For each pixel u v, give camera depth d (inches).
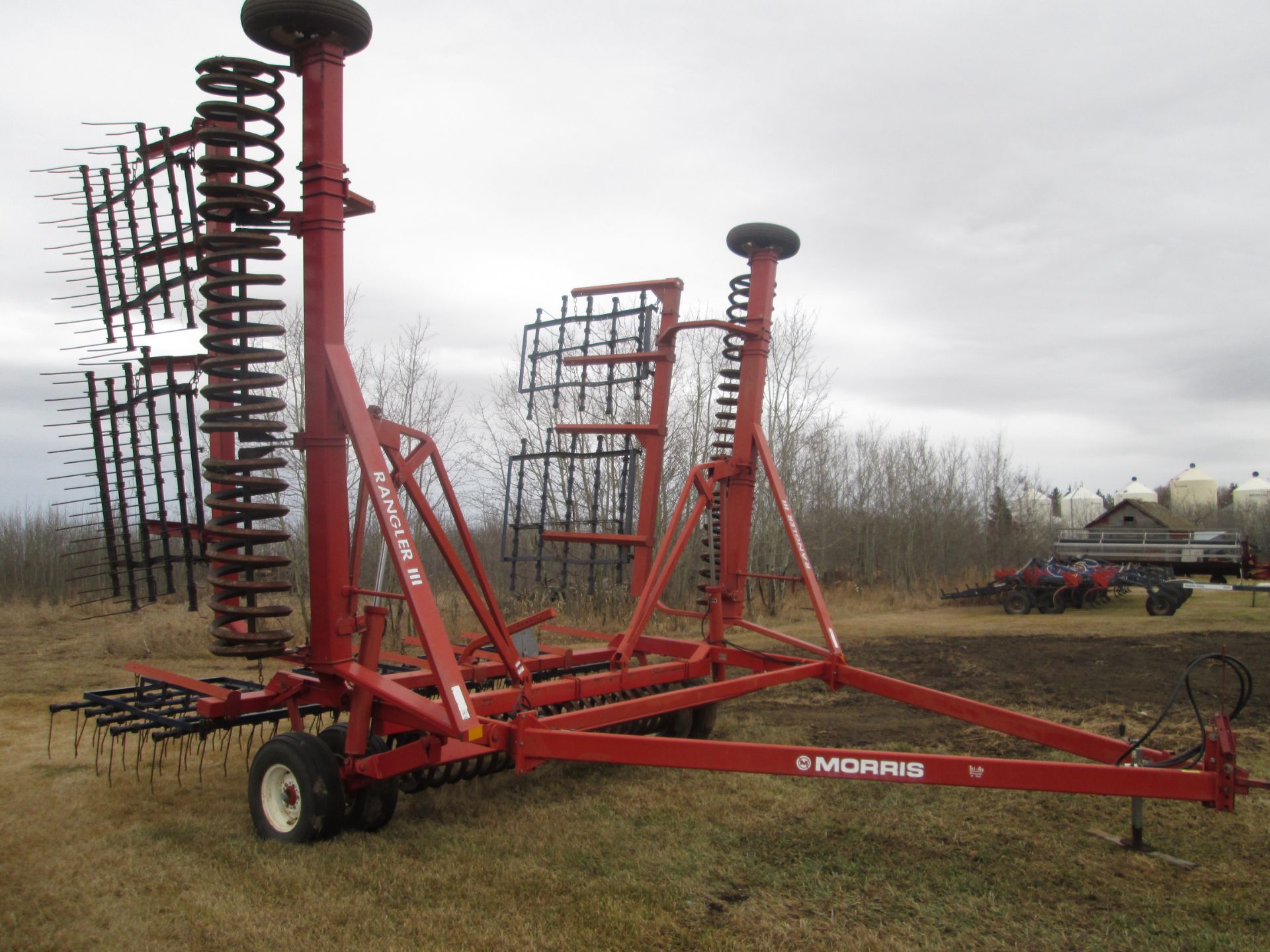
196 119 194.4
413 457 194.2
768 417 848.9
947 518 1246.9
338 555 182.5
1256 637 539.5
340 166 180.9
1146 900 151.7
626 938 136.5
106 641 541.6
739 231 273.4
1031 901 151.0
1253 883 159.0
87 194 226.8
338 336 181.0
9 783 229.1
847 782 221.9
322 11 171.0
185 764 249.6
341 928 140.2
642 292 284.0
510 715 193.6
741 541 275.6
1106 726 298.5
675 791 214.7
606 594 592.4
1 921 145.3
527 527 306.5
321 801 172.7
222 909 147.2
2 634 628.4
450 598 620.1
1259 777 225.1
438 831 183.9
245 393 189.0
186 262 203.9
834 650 237.0
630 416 580.7
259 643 185.9
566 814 196.7
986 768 143.7
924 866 166.2
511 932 138.6
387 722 183.5
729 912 146.2
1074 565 824.3
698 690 210.4
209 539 203.8
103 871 165.5
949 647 537.0
